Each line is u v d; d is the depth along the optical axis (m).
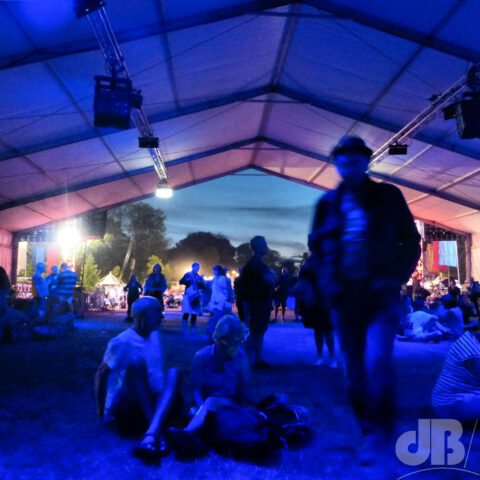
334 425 3.45
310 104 14.93
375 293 2.22
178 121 15.24
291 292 6.51
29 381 5.27
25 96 10.55
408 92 12.36
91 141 14.56
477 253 24.61
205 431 2.85
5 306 9.50
